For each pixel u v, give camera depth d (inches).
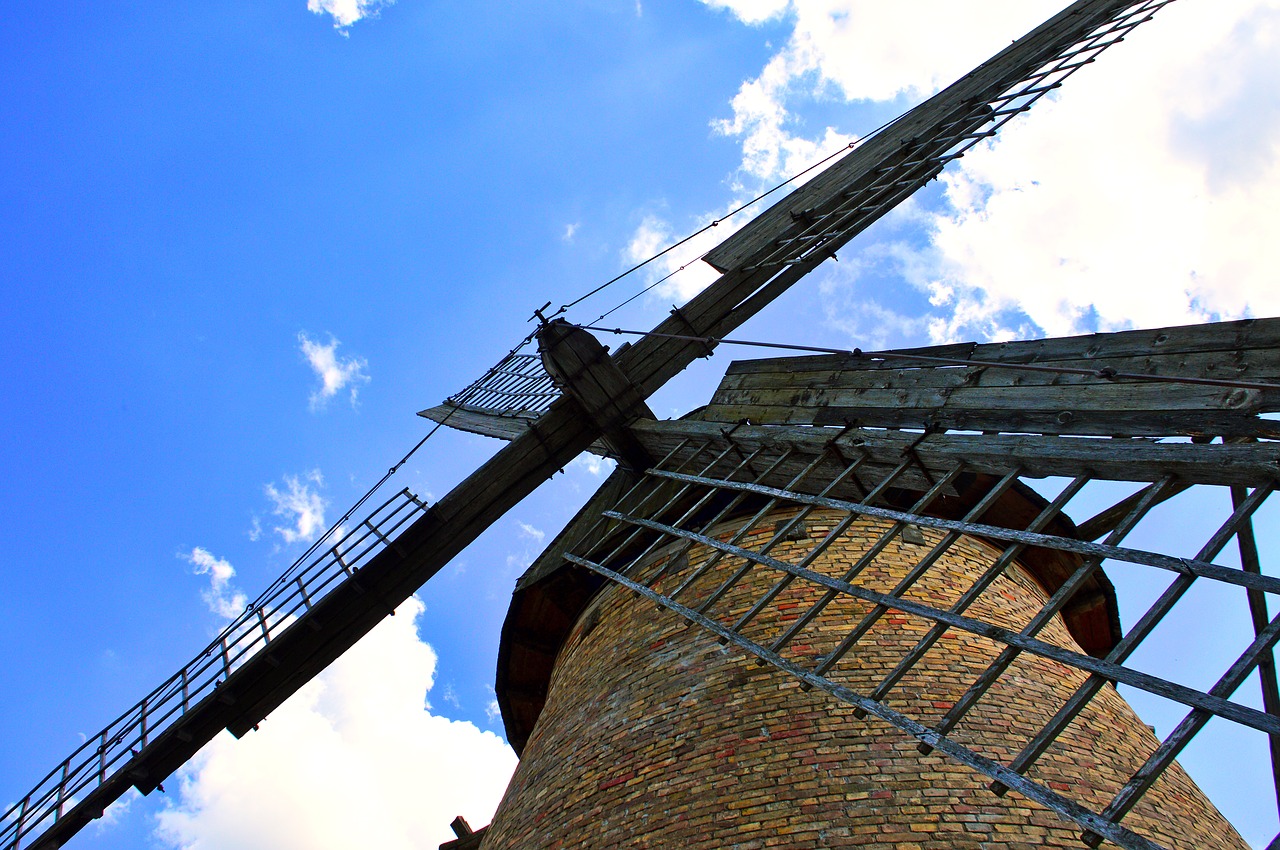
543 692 412.5
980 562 323.3
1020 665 278.1
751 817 232.5
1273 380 163.9
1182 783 266.8
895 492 323.9
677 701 279.4
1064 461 191.9
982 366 239.0
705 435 335.9
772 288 418.9
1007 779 150.6
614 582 365.4
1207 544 151.4
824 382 305.1
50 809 341.4
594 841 252.4
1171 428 180.1
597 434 401.7
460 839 411.5
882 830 219.8
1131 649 149.8
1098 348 207.0
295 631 358.3
